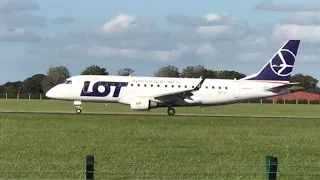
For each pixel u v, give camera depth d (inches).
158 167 3339.1
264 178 3048.7
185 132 5723.4
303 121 7829.7
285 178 3110.2
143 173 3132.4
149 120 7209.6
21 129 5708.7
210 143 4768.7
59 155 3878.0
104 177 3026.6
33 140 4722.0
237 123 7219.5
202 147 4453.7
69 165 3376.0
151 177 3036.4
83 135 5196.9
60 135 5157.5
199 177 3075.8
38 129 5728.3
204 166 3430.1
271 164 2308.1
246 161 3713.1
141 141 4808.1
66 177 3004.4
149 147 4394.7
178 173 3154.5
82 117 7465.6
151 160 3700.8
